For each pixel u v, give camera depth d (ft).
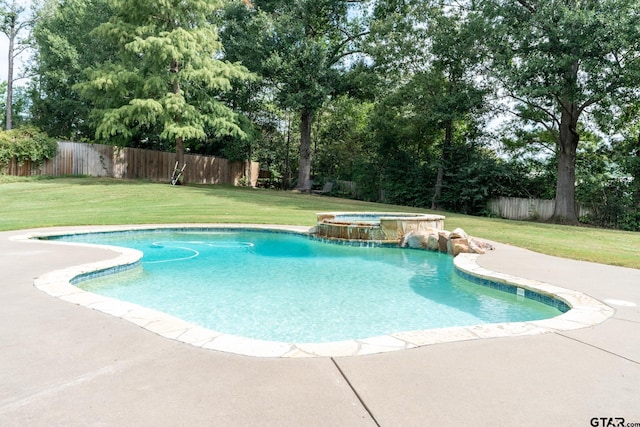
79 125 96.73
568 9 48.85
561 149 59.98
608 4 47.16
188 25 71.77
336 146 94.38
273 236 37.50
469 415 7.06
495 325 12.16
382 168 82.43
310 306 17.39
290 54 71.87
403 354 9.77
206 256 28.66
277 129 102.06
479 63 64.59
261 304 17.60
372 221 38.65
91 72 66.90
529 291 17.76
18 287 15.37
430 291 20.10
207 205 54.03
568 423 6.85
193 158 85.71
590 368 9.06
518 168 72.79
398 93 71.05
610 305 14.53
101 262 20.88
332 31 82.48
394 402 7.48
